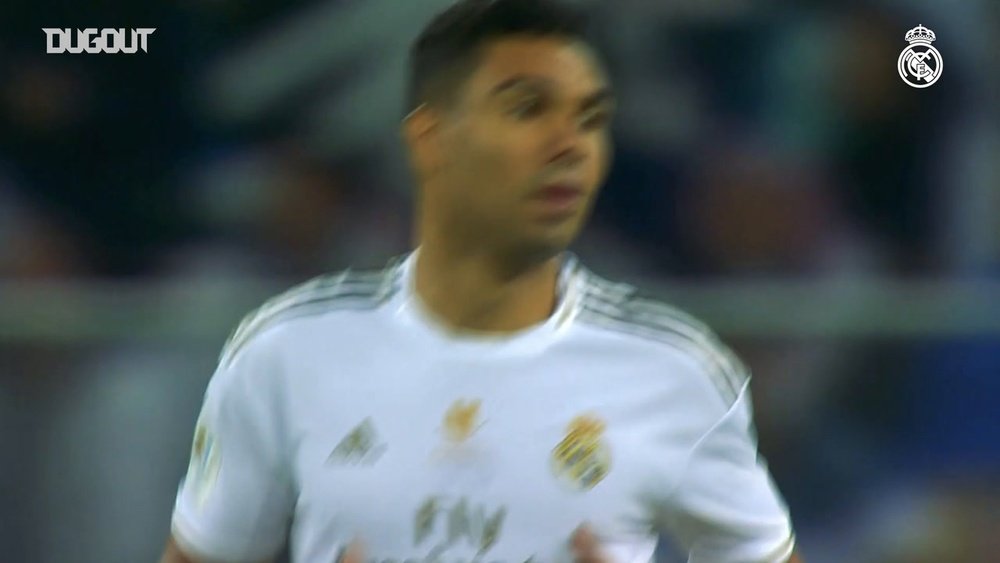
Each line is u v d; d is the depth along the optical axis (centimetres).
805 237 1183
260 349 642
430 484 611
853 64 1224
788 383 1156
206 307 1162
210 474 654
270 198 1184
